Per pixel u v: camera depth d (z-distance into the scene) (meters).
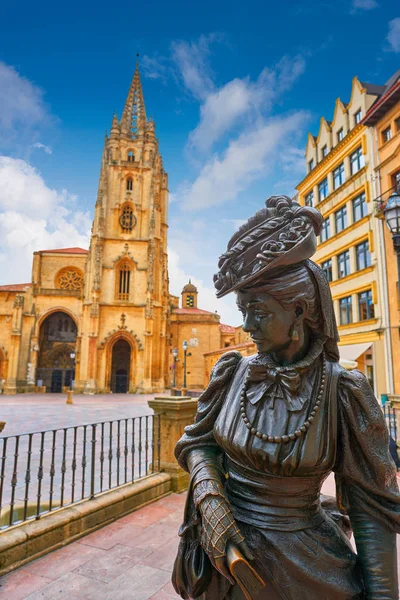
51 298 50.41
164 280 55.34
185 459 1.53
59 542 3.90
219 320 62.09
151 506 5.10
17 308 48.25
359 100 24.97
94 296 47.19
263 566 1.14
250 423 1.25
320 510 1.30
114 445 10.65
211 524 1.14
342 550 1.22
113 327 47.75
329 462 1.21
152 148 54.38
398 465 6.61
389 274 20.48
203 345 60.97
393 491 1.17
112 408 24.78
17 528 3.69
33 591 3.14
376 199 20.50
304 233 1.20
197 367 60.16
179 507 5.07
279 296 1.21
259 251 1.22
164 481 5.58
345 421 1.23
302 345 1.29
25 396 40.84
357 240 23.34
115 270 49.50
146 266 50.31
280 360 1.31
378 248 21.28
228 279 1.26
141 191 52.91
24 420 17.59
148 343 47.31
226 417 1.35
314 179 29.12
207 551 1.14
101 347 46.88
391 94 20.16
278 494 1.21
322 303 1.25
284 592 1.12
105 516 4.49
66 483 6.69
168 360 54.34
